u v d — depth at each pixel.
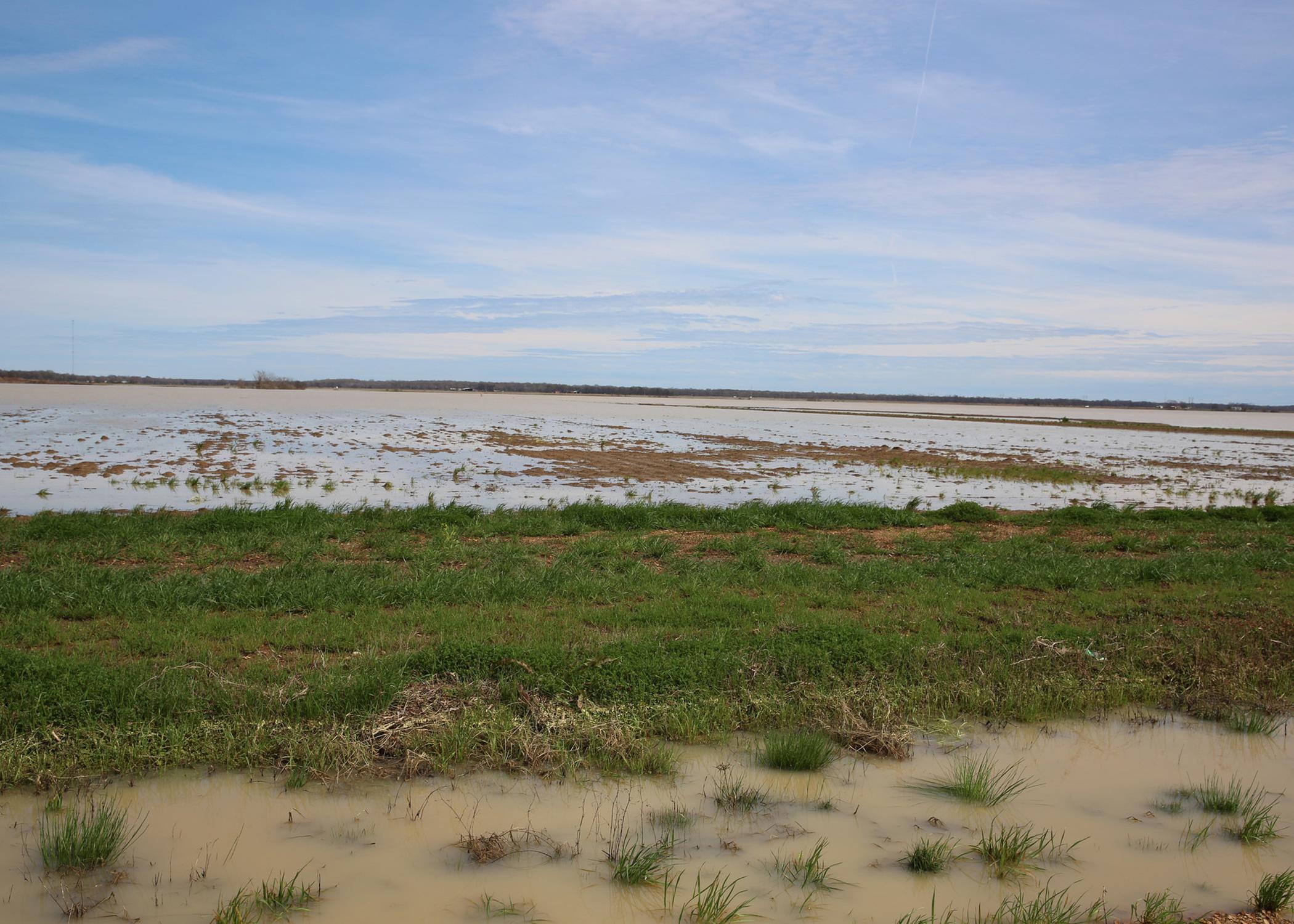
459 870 4.68
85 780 5.51
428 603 9.30
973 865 4.84
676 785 5.75
